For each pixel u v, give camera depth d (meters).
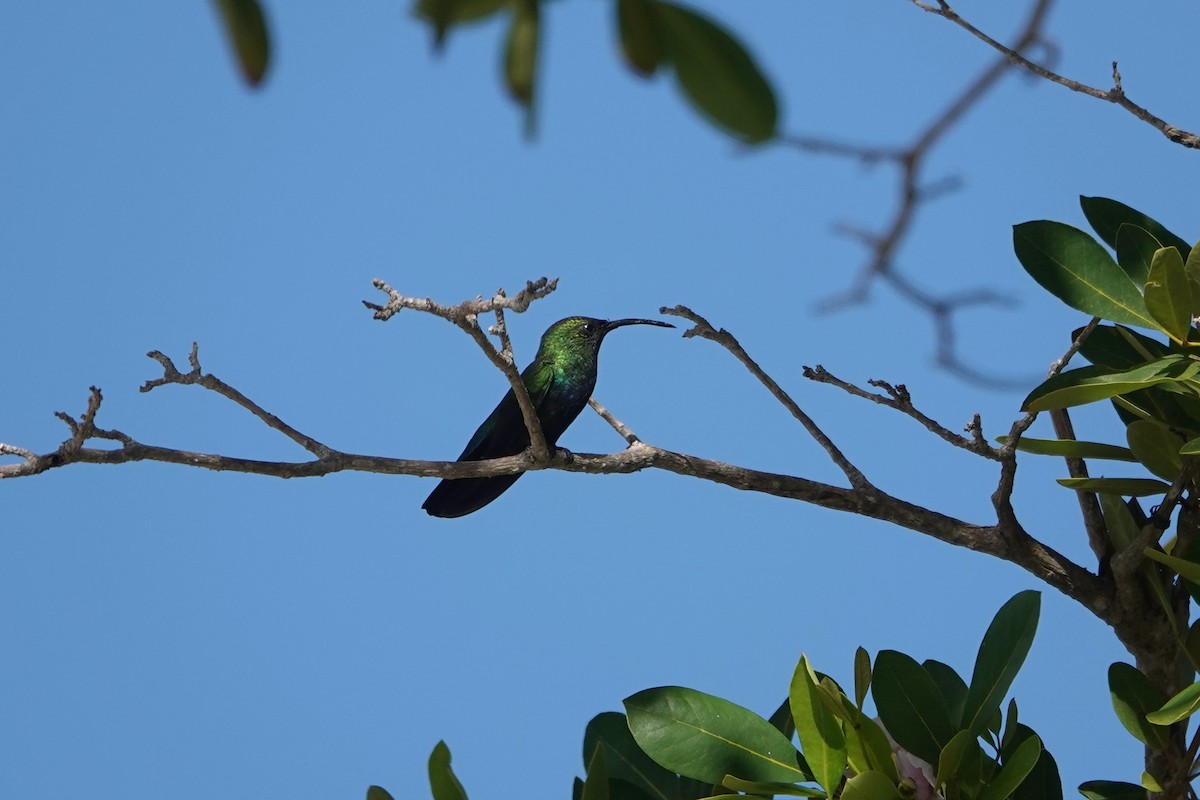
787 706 7.93
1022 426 8.03
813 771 6.87
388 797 6.42
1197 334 7.84
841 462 8.73
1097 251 8.08
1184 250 8.23
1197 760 7.41
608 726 8.06
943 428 8.14
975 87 3.40
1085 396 7.44
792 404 8.73
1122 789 7.86
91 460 7.76
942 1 6.55
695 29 2.34
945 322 4.68
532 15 2.31
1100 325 8.31
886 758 6.98
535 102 2.31
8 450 7.65
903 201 3.57
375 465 8.44
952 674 7.80
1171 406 7.98
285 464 8.22
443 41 2.32
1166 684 8.35
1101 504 8.44
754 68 2.33
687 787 7.78
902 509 8.61
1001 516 8.38
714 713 7.47
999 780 6.92
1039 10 3.50
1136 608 8.20
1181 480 7.84
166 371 7.88
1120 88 7.88
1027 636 7.15
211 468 8.02
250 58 2.27
